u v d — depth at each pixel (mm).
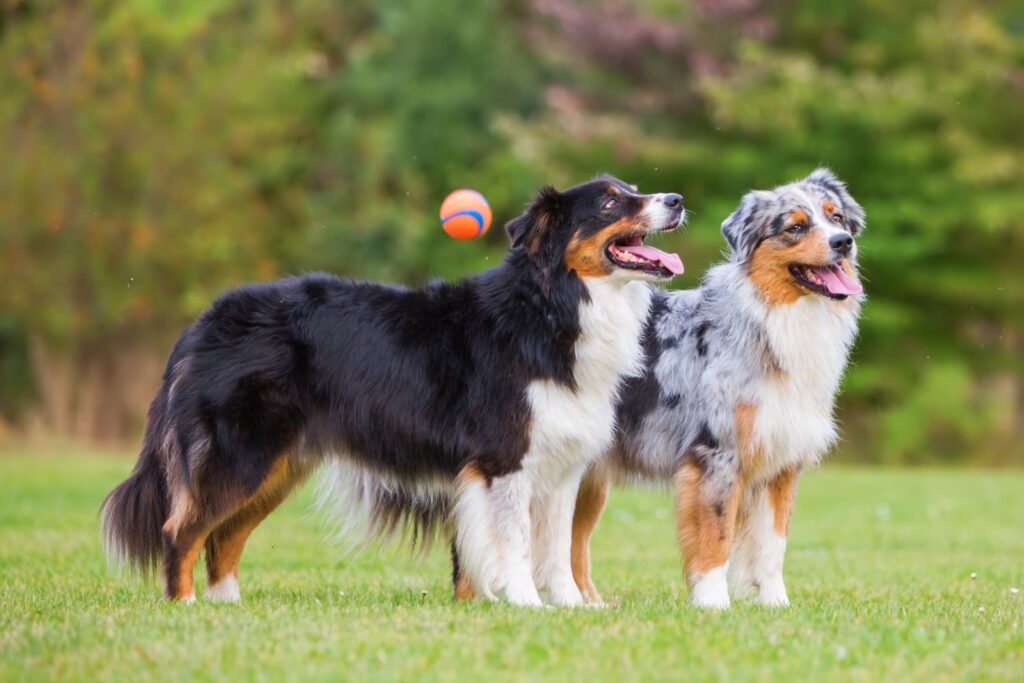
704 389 8859
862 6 26531
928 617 7957
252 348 8406
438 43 29391
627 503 17141
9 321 25906
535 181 26984
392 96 29719
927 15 26516
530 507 8516
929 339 26344
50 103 25047
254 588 9547
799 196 8781
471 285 8609
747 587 8953
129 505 8500
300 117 28906
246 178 26984
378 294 8633
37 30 25203
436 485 8547
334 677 6004
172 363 8586
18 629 6957
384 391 8398
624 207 8227
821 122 24984
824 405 8906
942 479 21609
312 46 31281
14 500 15555
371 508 8969
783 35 26953
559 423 8211
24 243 25031
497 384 8234
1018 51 26109
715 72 26125
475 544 8180
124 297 25672
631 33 26578
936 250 25594
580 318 8227
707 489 8734
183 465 8328
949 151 24922
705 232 25125
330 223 28516
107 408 27281
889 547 13062
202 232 26141
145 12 26547
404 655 6426
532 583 8227
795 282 8711
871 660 6469
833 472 23484
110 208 25594
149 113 26062
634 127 25750
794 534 14070
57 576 9852
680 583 10430
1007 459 26109
